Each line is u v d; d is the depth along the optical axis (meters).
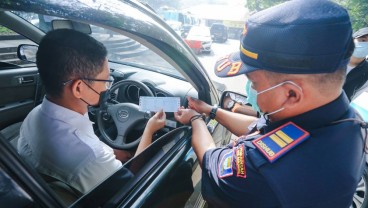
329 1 0.67
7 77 1.78
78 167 0.85
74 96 0.90
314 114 0.73
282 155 0.73
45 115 0.90
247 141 0.89
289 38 0.63
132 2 0.99
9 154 0.50
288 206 0.71
